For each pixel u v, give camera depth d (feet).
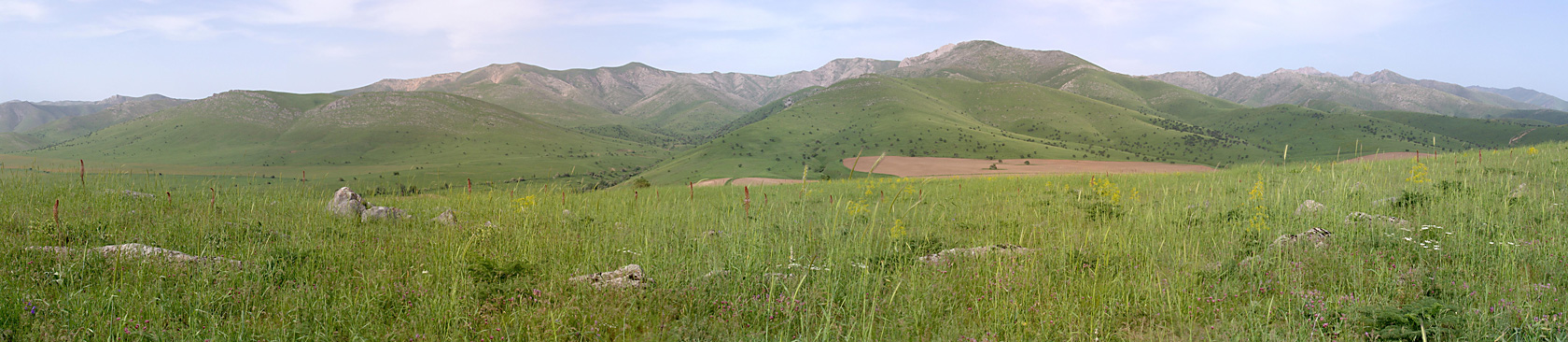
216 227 29.66
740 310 19.26
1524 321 15.69
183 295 18.62
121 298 17.71
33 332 15.47
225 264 21.57
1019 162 643.04
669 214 40.91
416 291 19.89
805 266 23.04
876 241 28.45
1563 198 30.42
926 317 19.02
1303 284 21.15
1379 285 20.01
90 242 24.93
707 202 51.70
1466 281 19.95
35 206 31.50
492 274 21.01
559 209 39.91
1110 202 41.47
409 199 45.34
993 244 29.14
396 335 16.58
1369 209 33.58
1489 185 36.47
